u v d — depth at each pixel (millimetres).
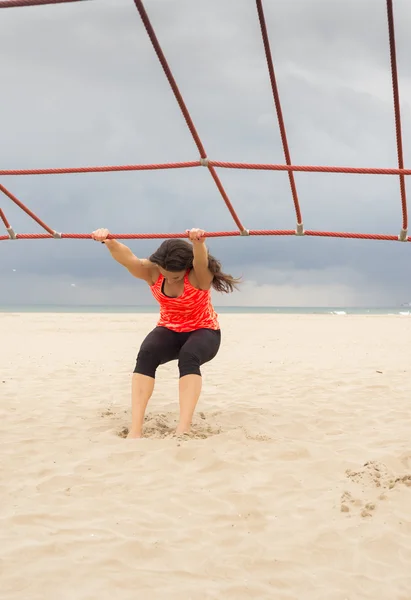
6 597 2100
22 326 20656
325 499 3068
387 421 4906
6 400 5805
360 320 28281
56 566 2318
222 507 2947
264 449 3898
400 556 2479
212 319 4445
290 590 2211
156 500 3023
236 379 7359
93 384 6973
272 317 32969
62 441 4168
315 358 10055
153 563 2383
